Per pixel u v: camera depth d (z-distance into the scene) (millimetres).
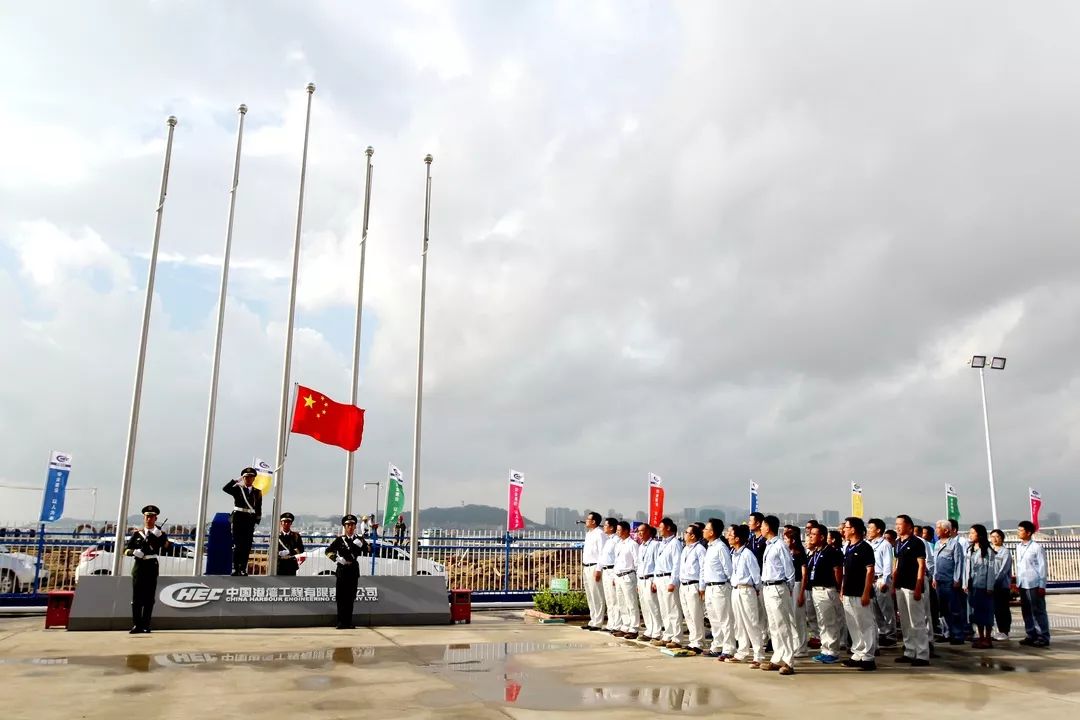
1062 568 27125
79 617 13523
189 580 14234
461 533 20391
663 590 12344
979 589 12930
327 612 14797
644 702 8359
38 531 17828
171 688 8852
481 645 12539
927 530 14750
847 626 11734
